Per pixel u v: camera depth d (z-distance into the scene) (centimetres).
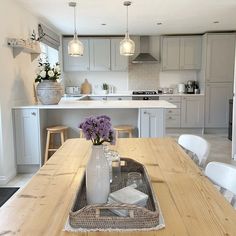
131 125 409
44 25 520
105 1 388
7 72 349
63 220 97
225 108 642
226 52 627
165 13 462
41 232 89
